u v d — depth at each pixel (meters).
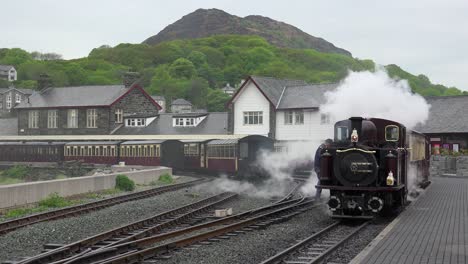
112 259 10.69
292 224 17.84
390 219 18.80
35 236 15.38
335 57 164.75
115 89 69.19
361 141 18.23
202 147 45.06
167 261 11.76
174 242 13.05
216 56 186.50
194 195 27.89
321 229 16.77
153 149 49.22
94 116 67.12
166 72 154.38
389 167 17.41
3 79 164.25
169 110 141.62
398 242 12.83
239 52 182.88
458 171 43.34
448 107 51.97
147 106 70.50
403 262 10.57
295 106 51.75
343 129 18.58
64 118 69.19
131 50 198.50
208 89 148.88
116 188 31.55
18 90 133.12
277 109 52.75
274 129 53.00
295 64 172.25
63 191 25.97
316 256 12.18
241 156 41.41
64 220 18.91
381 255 11.24
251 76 54.34
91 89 70.69
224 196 28.23
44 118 70.75
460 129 48.97
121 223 18.66
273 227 17.20
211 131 57.19
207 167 44.41
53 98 71.50
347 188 17.45
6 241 14.55
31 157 62.84
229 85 157.38
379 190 17.31
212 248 13.34
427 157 32.72
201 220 18.88
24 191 22.81
